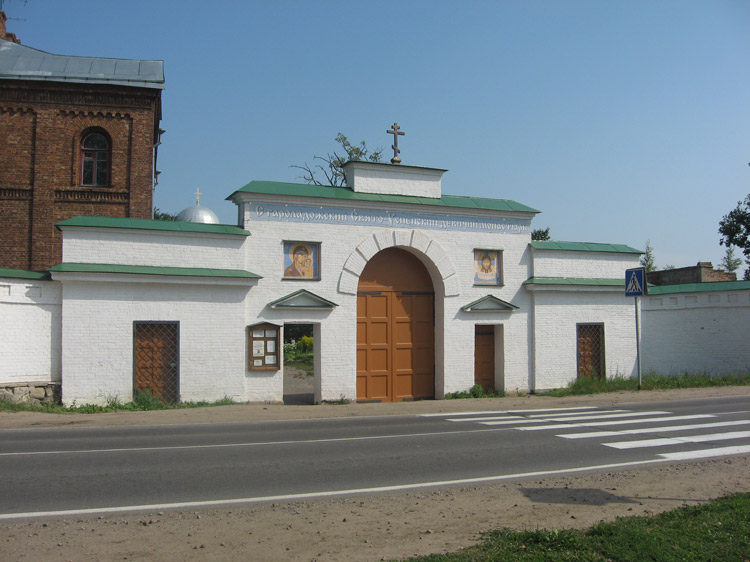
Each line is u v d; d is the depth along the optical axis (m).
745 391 19.75
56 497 7.36
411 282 20.19
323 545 6.00
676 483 8.51
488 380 20.88
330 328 18.45
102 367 15.95
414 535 6.32
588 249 21.97
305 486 8.12
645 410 15.94
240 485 8.09
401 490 8.04
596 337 22.20
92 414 14.76
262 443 10.99
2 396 14.99
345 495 7.76
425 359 20.22
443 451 10.48
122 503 7.20
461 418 14.78
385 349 19.66
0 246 23.91
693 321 23.42
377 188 19.45
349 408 16.98
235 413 15.36
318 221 18.48
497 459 9.91
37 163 24.28
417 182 20.02
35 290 15.78
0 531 6.22
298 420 14.42
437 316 20.17
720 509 6.93
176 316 16.72
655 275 34.78
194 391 16.80
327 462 9.50
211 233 17.20
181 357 16.70
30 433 11.86
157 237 16.75
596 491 8.07
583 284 21.47
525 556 5.55
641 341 23.42
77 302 15.86
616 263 22.53
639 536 5.98
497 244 20.80
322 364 18.31
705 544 5.88
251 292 17.58
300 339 47.59
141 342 16.45
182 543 5.99
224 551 5.81
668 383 21.25
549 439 11.66
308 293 18.03
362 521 6.75
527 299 21.12
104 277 15.88
